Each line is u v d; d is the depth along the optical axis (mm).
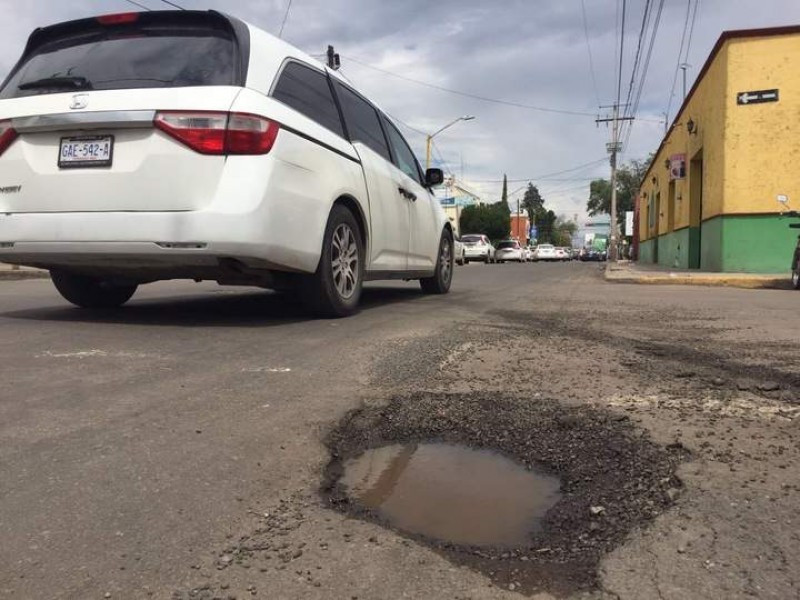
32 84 4688
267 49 4770
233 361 3795
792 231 13180
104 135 4402
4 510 2029
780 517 1945
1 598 1610
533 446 2588
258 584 1678
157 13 4711
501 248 41094
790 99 13039
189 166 4270
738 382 3352
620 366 3746
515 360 3896
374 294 7992
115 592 1643
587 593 1630
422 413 2938
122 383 3307
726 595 1601
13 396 3072
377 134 6453
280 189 4449
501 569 1745
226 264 4438
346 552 1825
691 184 18531
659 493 2123
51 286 9531
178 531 1927
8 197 4598
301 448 2547
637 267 21078
